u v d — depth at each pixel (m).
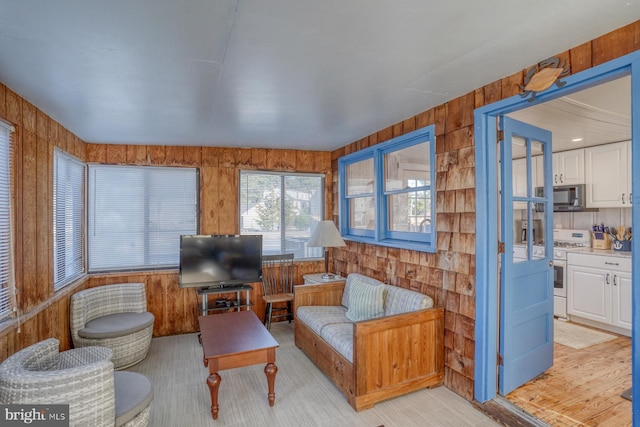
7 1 1.34
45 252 2.77
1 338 2.05
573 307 4.08
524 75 2.08
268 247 4.50
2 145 2.22
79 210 3.68
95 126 3.21
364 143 3.87
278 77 2.16
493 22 1.56
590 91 2.42
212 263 3.88
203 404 2.52
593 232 4.26
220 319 3.08
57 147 3.05
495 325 2.41
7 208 2.26
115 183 3.95
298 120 3.14
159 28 1.56
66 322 3.10
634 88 1.56
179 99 2.52
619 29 1.62
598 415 2.27
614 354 3.24
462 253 2.55
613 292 3.70
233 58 1.89
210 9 1.42
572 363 3.04
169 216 4.13
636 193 1.56
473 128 2.45
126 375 2.17
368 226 3.99
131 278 3.88
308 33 1.63
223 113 2.89
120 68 1.99
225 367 2.35
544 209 2.83
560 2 1.41
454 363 2.61
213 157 4.25
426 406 2.44
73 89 2.29
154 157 4.05
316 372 3.02
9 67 1.96
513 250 2.52
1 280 2.19
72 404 1.61
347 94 2.48
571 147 4.25
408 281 3.14
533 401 2.43
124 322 3.19
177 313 4.05
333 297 3.79
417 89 2.41
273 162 4.48
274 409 2.44
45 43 1.69
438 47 1.80
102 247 3.90
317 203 4.75
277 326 4.32
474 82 2.29
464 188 2.53
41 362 1.94
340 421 2.28
